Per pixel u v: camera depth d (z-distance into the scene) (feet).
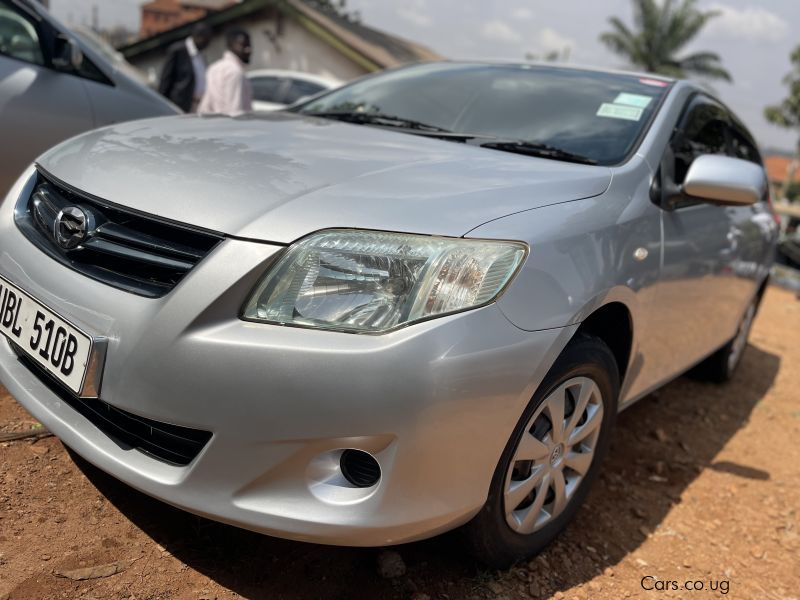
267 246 5.37
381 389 5.12
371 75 11.32
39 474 7.16
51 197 6.70
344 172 6.25
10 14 11.33
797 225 41.55
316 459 5.31
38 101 11.24
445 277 5.41
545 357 5.88
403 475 5.31
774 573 7.98
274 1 58.49
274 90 32.76
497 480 6.11
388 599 6.32
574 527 8.07
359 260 5.37
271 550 6.70
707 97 10.78
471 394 5.38
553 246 6.13
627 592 7.10
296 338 5.20
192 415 5.31
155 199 5.82
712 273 9.59
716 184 8.09
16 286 6.48
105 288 5.74
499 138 8.63
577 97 9.41
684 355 9.90
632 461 10.14
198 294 5.32
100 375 5.59
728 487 9.86
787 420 13.24
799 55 107.96
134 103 12.80
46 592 5.73
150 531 6.66
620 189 7.52
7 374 6.61
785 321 22.94
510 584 6.80
